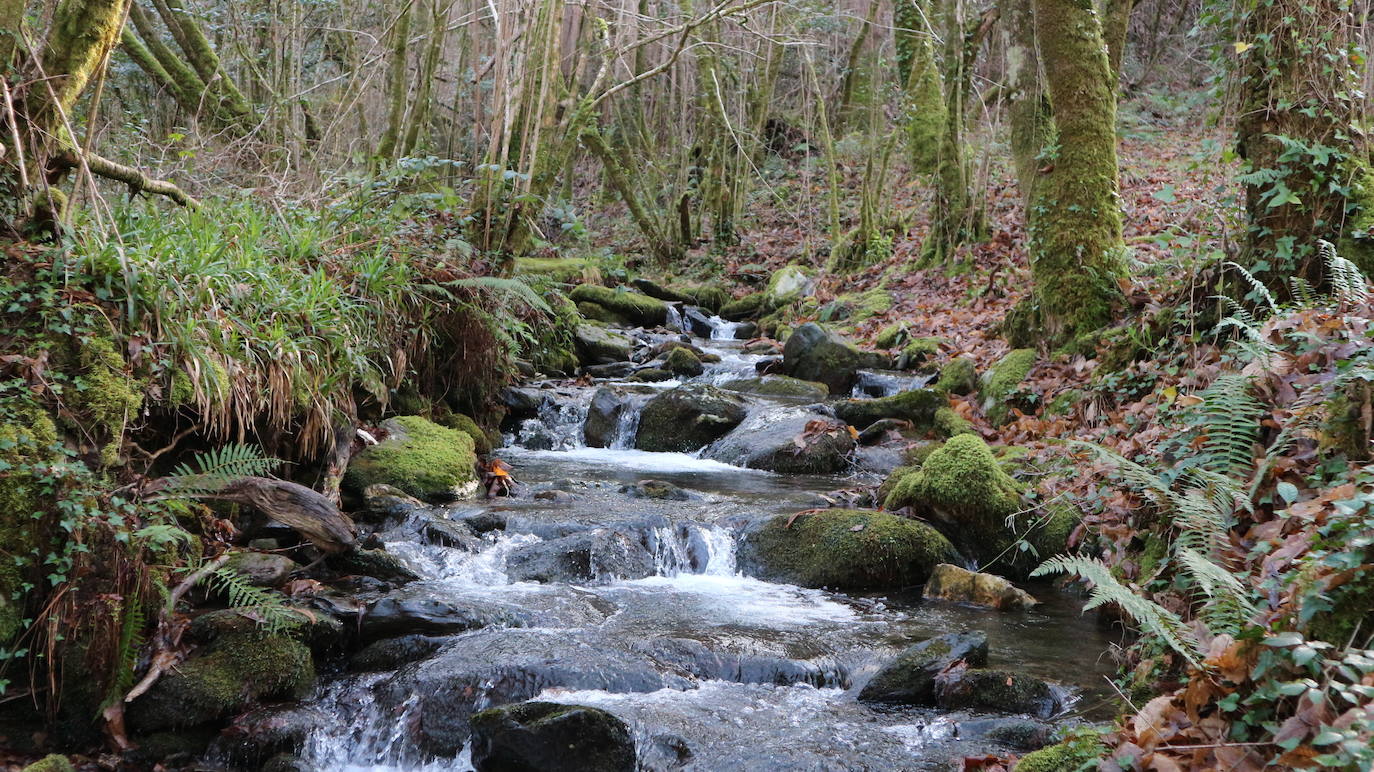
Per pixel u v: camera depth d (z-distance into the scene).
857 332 11.74
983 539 6.10
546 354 10.55
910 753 3.85
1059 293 8.11
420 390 8.14
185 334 4.79
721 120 17.77
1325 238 5.82
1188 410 4.57
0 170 4.78
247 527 5.45
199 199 8.04
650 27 17.14
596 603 5.28
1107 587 3.19
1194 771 2.86
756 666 4.59
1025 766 3.39
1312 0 5.77
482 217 9.07
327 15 15.85
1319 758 2.45
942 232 13.21
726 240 17.94
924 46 13.84
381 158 10.74
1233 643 3.01
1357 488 3.41
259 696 4.25
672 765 3.85
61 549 4.11
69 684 4.09
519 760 3.81
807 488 7.39
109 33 5.06
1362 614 2.89
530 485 7.25
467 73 16.52
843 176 20.06
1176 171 14.18
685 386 9.25
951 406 8.54
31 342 4.38
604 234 20.70
